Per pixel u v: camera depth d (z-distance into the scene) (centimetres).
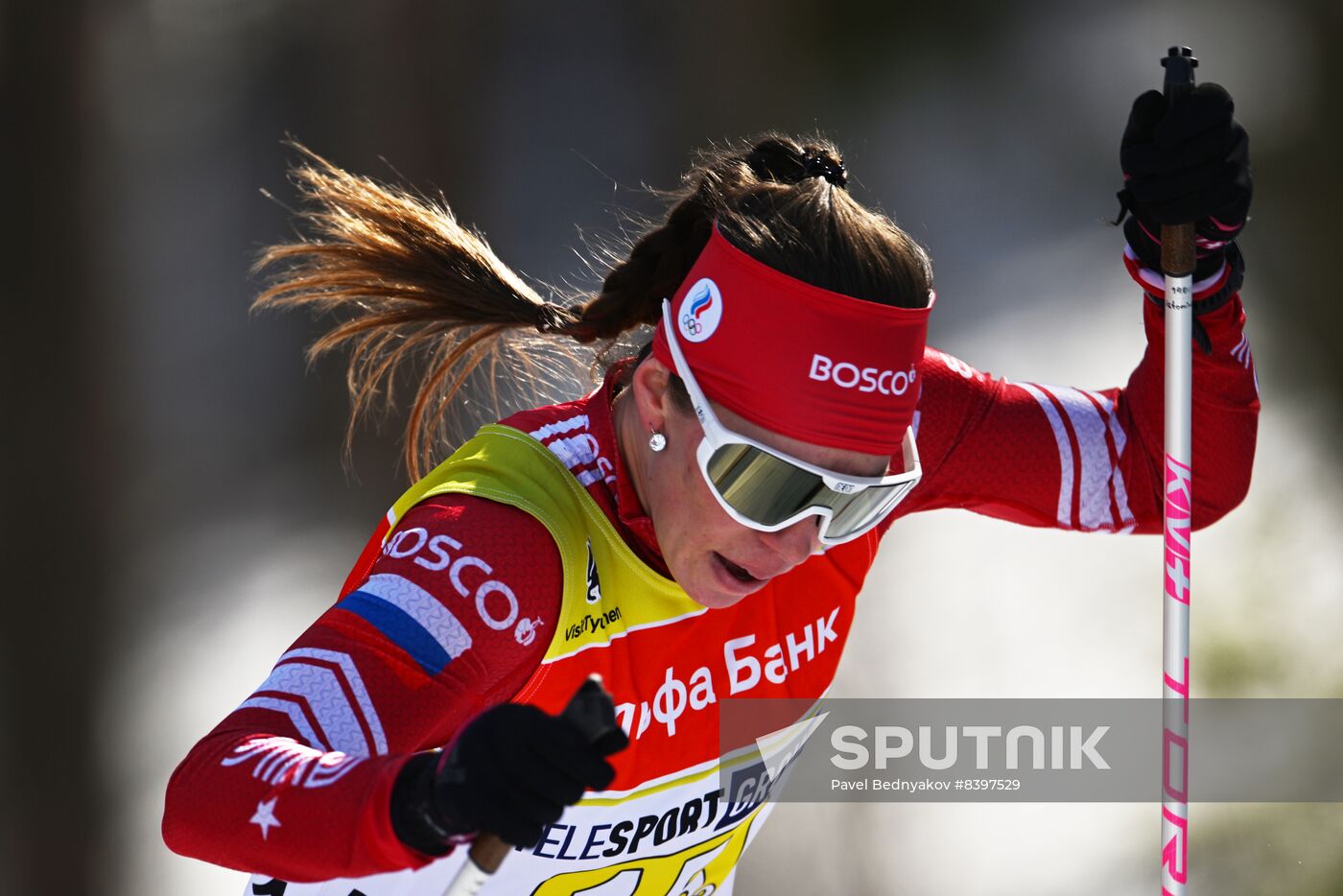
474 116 3612
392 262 877
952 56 4709
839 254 675
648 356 756
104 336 1856
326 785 570
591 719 528
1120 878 1820
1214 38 4759
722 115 4256
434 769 550
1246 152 771
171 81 4656
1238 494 923
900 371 687
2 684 1791
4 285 1777
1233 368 873
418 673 635
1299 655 1831
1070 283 3934
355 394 955
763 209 694
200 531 3138
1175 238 789
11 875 1803
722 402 686
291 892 777
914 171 4422
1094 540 2698
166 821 604
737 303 681
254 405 3619
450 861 763
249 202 4406
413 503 723
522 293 873
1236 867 1656
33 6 1773
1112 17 5016
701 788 810
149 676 2548
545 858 776
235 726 612
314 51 4078
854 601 855
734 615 785
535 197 3897
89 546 1830
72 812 1827
